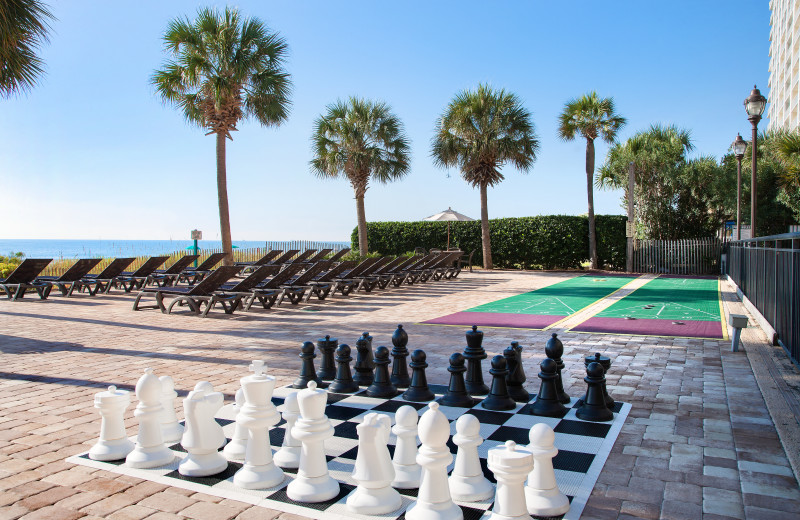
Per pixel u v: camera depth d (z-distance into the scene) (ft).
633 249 81.00
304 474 10.35
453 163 83.41
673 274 77.41
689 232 86.74
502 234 88.58
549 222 84.99
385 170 77.56
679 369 20.38
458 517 9.29
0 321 33.37
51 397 16.90
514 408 15.65
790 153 67.00
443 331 29.43
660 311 37.22
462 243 92.63
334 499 10.25
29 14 29.22
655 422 14.42
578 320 33.04
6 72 29.84
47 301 44.27
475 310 38.32
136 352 23.95
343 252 65.31
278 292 38.86
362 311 38.17
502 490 9.12
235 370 20.52
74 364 21.53
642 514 9.57
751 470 11.37
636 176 88.99
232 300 36.83
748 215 82.64
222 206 58.34
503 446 9.49
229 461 12.08
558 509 9.54
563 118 84.33
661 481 10.89
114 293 50.78
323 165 78.23
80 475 11.21
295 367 21.07
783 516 9.47
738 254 49.93
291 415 11.91
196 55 54.60
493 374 15.76
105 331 29.81
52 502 10.00
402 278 57.57
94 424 14.38
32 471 11.38
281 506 9.96
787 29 195.31
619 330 29.17
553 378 15.23
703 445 12.78
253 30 56.08
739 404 15.96
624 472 11.33
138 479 11.07
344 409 15.67
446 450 9.55
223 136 57.93
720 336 27.20
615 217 83.05
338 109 77.71
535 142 80.07
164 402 13.21
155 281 53.42
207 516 9.53
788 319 22.20
